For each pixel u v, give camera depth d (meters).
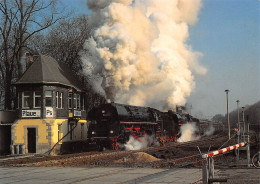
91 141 30.86
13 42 44.41
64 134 33.50
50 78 32.41
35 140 31.88
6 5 39.66
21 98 32.25
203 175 10.52
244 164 16.83
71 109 35.62
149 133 36.25
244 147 17.03
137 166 18.03
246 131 24.55
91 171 15.70
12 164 20.64
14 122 32.00
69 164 19.27
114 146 30.14
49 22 41.78
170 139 42.78
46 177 13.81
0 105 46.56
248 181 11.74
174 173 14.38
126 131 30.97
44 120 31.25
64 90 34.25
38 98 32.12
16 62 43.00
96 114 31.28
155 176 13.55
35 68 32.84
